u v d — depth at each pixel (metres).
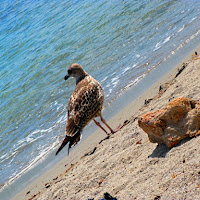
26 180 10.78
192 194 4.87
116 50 17.75
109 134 9.92
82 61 18.45
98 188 6.79
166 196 5.09
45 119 14.73
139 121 6.70
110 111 12.20
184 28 16.31
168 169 5.69
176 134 6.31
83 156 9.73
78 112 8.86
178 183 5.20
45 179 10.22
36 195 9.31
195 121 6.30
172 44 15.22
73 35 21.81
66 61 19.42
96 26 21.53
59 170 10.27
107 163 7.57
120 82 14.17
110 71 15.77
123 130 9.16
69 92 16.30
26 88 18.38
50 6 28.12
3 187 10.84
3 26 28.66
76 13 24.58
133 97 12.45
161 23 18.22
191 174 5.20
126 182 6.23
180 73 10.64
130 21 20.16
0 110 16.97
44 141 12.93
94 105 9.17
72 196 7.12
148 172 6.11
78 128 8.86
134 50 16.73
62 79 17.69
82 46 20.23
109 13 22.23
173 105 6.43
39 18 26.66
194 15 17.25
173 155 6.06
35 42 23.38
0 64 22.80
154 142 6.74
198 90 8.28
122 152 7.71
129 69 15.03
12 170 11.73
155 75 13.27
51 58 20.42
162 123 6.46
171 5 19.81
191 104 6.59
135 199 5.45
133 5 21.80
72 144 8.62
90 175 7.55
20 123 15.19
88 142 10.88
